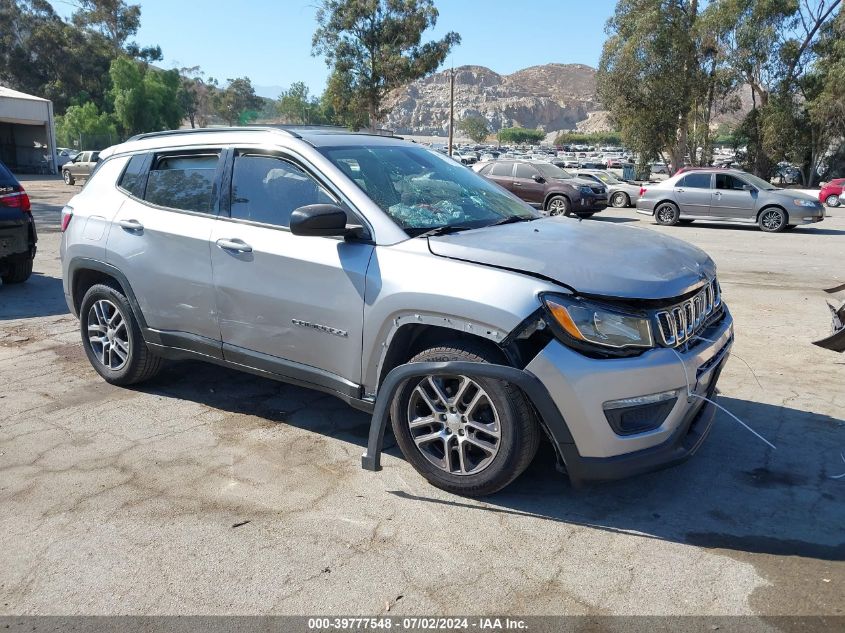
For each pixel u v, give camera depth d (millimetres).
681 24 36344
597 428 3078
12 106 39688
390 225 3623
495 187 4648
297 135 4090
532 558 2998
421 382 3463
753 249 13312
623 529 3229
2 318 7125
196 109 91312
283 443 4141
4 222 8055
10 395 4918
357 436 4250
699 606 2686
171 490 3588
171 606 2707
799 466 3857
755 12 35656
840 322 5625
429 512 3367
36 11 64375
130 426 4383
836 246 13844
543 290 3107
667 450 3227
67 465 3861
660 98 37375
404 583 2834
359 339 3623
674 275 3346
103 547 3096
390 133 5484
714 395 3953
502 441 3264
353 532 3199
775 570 2912
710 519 3318
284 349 3975
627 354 3096
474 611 2666
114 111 61812
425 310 3338
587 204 19406
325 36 38906
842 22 35094
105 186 4934
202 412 4613
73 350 6004
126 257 4617
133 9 68500
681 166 39969
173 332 4508
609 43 38188
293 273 3832
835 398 4891
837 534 3189
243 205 4141
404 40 38406
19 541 3148
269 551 3057
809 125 37750
